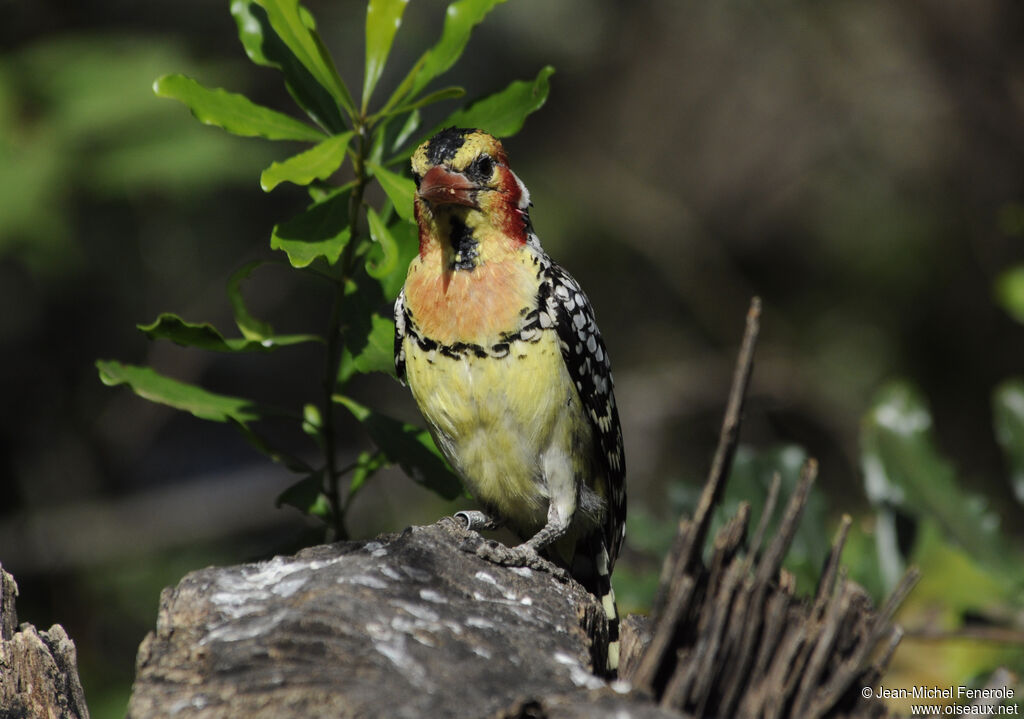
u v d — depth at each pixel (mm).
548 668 4141
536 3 15039
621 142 17203
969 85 16266
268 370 15172
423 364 6148
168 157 11211
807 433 16859
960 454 15797
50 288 12484
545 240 16047
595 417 6508
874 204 16547
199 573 4586
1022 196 16062
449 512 14406
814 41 16984
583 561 6910
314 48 5832
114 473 14133
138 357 13703
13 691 4879
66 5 12641
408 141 6723
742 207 17141
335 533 6551
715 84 17219
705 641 3939
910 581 4031
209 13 13320
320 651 4105
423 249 6176
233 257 13742
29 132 11273
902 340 16328
